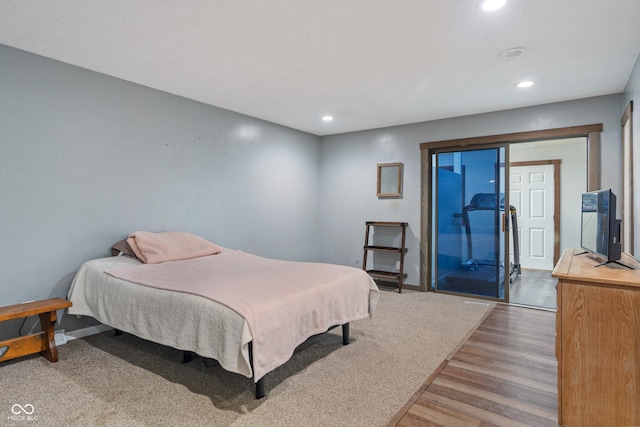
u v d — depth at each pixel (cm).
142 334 236
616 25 231
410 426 184
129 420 188
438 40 254
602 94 366
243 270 293
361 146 542
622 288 173
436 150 485
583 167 593
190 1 207
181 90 367
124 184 339
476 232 456
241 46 266
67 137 301
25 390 218
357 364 257
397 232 509
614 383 175
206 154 413
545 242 626
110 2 209
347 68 306
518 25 232
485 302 429
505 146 432
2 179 267
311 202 571
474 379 234
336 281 271
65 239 301
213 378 234
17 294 275
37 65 282
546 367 252
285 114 455
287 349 213
